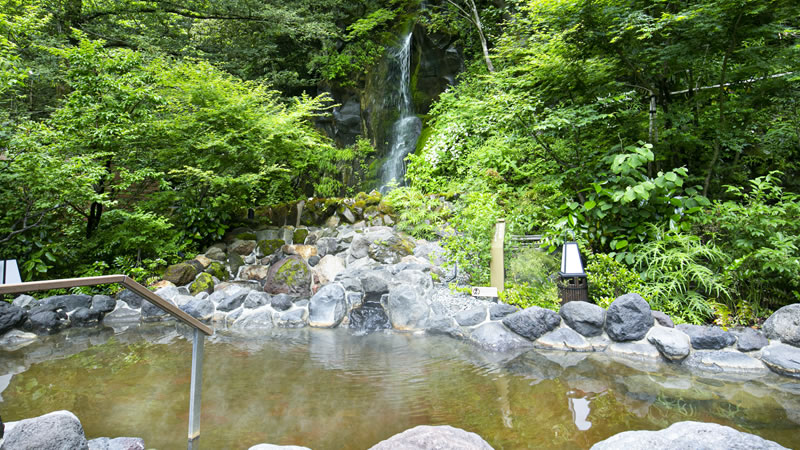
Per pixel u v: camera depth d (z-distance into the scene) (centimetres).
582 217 493
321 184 969
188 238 670
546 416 255
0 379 334
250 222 724
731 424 241
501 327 418
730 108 515
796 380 306
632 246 464
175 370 353
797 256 391
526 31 667
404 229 657
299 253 656
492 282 485
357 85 1248
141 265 635
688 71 551
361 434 238
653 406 267
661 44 512
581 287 416
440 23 1119
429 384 313
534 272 480
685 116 517
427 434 179
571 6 486
